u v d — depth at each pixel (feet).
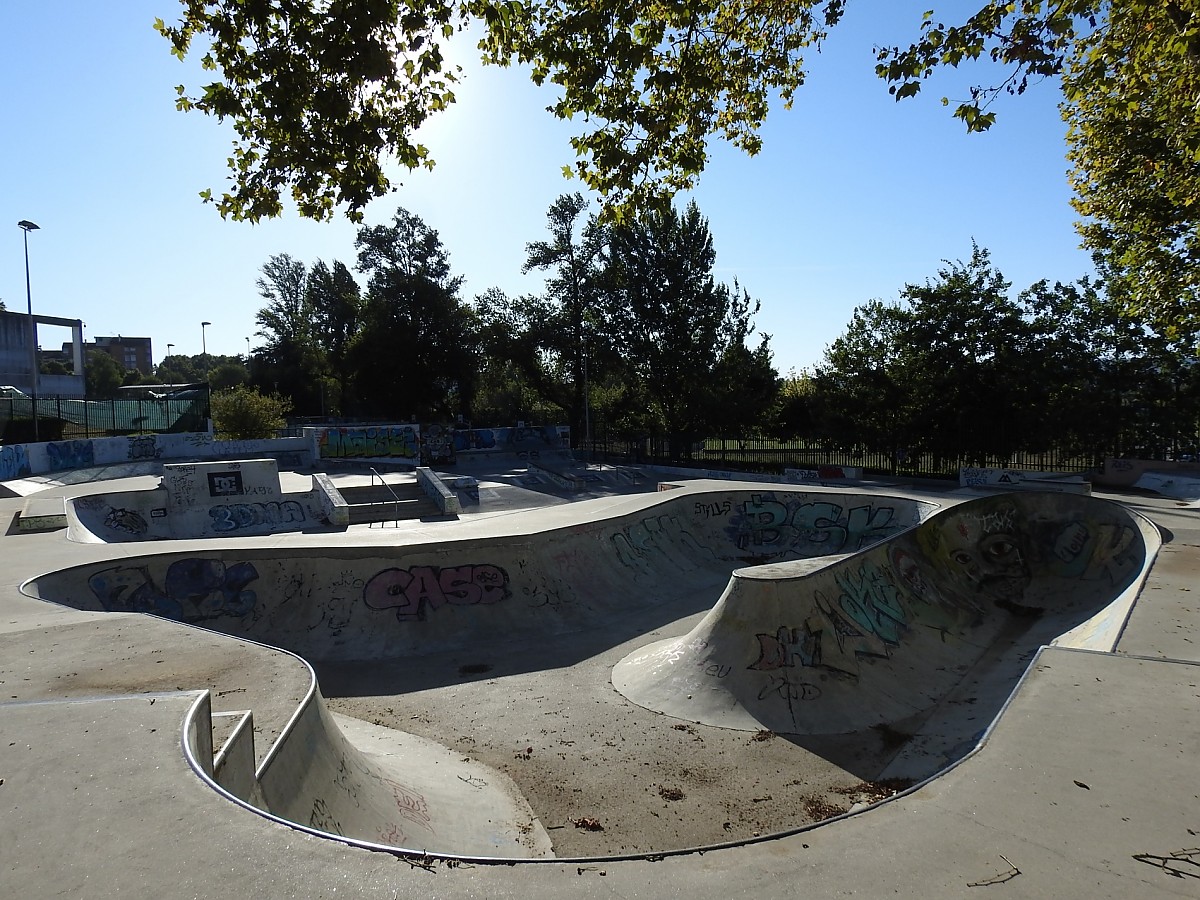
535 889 8.06
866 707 25.30
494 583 36.47
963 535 38.60
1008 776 10.63
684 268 115.85
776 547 50.83
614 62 23.91
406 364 144.46
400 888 7.97
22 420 87.92
